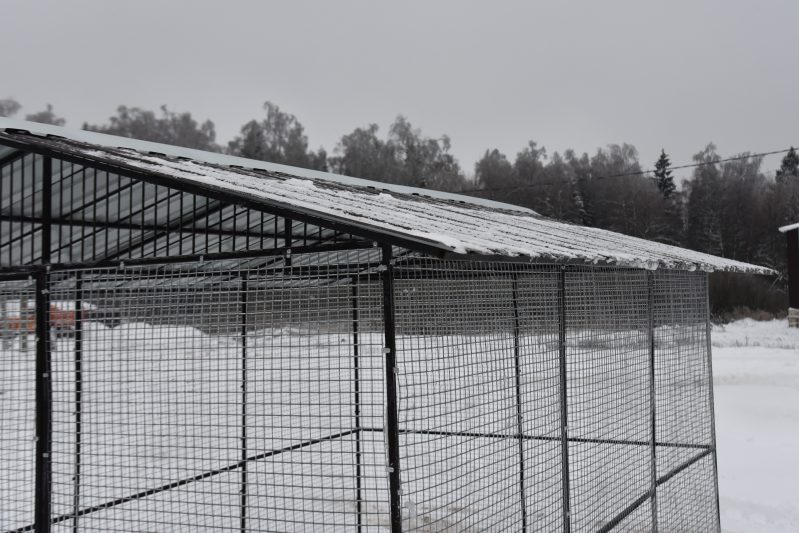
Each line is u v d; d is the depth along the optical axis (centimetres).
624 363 489
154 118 6725
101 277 419
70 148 467
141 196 611
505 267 409
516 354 409
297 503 615
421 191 1089
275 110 6306
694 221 4822
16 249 630
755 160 6575
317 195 481
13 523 508
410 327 398
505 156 6594
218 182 400
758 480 761
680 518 559
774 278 3844
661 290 555
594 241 552
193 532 531
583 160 6862
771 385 1252
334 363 747
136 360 414
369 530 546
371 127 6331
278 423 711
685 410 571
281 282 380
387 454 326
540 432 508
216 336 406
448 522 547
